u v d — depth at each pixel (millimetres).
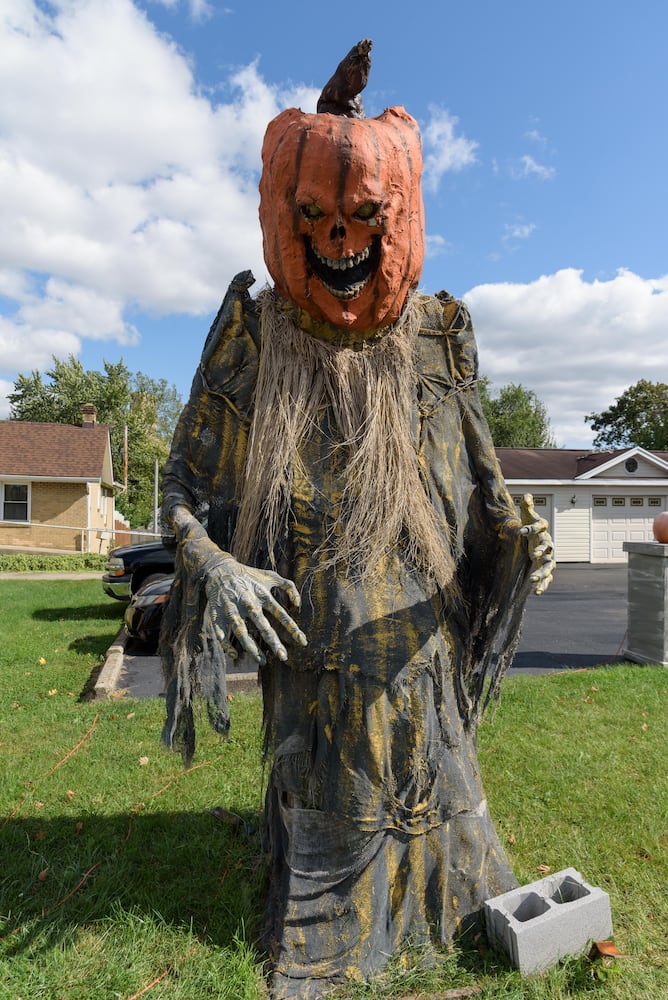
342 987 2043
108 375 34406
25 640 8172
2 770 3984
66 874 2785
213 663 1956
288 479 2084
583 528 19562
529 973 2111
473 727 2352
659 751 4129
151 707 5254
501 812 3344
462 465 2318
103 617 9898
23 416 33688
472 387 2314
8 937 2395
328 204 1892
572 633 8836
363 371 2133
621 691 5496
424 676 2086
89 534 20109
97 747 4336
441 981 2082
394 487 2082
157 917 2479
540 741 4324
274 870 2439
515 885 2393
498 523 2287
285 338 2152
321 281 2012
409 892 2133
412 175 2047
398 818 2082
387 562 2082
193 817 3322
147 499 34219
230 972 2137
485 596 2352
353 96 2191
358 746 2029
